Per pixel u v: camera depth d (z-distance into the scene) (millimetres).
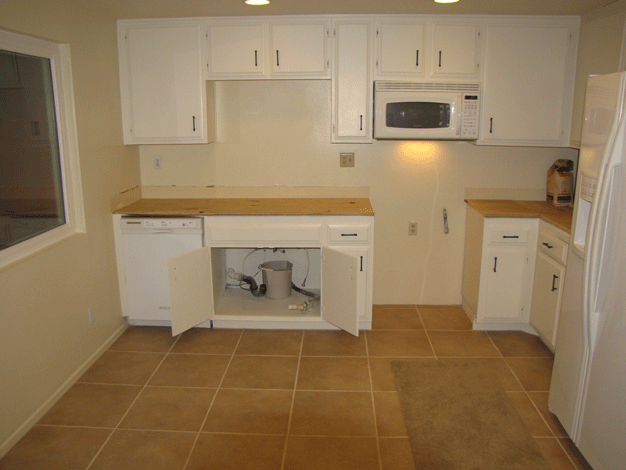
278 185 3906
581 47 3346
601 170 1991
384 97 3426
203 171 3902
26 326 2492
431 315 3896
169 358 3232
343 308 3354
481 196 3887
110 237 3402
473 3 3033
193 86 3516
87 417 2613
